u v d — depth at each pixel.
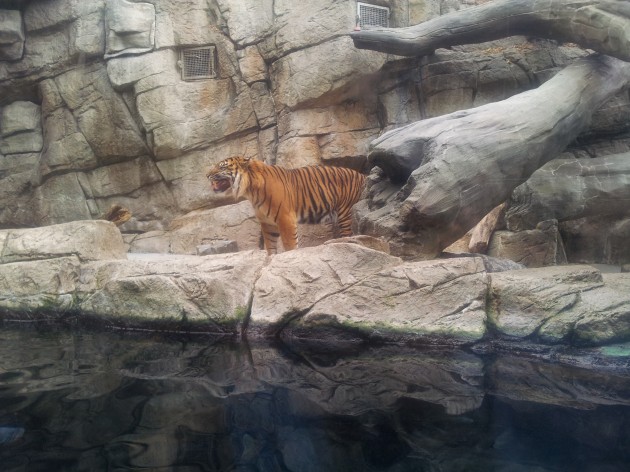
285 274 4.79
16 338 4.61
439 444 2.33
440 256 5.74
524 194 6.39
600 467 2.08
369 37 7.33
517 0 6.92
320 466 2.09
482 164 5.40
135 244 8.50
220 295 4.73
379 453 2.21
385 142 5.93
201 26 8.24
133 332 4.86
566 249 6.89
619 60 7.01
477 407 2.87
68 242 5.46
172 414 2.70
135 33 8.25
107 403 2.88
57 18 8.70
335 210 7.43
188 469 2.04
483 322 4.31
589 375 3.62
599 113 7.54
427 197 5.12
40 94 9.08
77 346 4.32
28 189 9.27
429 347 4.31
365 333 4.47
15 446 2.28
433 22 7.31
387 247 5.15
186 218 8.41
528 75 7.88
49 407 2.80
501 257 6.23
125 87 8.41
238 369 3.66
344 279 4.64
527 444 2.33
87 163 8.86
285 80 7.93
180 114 8.28
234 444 2.31
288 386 3.24
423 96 8.09
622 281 4.37
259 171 6.77
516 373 3.64
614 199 6.52
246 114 8.23
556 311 4.18
